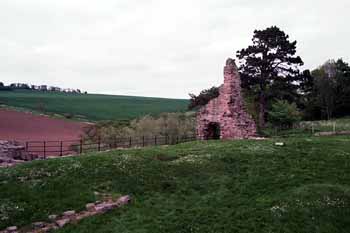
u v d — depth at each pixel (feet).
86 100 594.24
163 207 75.31
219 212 73.20
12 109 403.13
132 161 96.32
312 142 123.24
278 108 197.36
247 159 102.73
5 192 75.66
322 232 67.15
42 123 318.24
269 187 84.33
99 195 77.56
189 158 103.04
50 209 70.79
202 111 161.89
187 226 67.97
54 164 91.40
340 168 95.09
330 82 329.93
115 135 198.08
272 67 223.71
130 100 634.84
